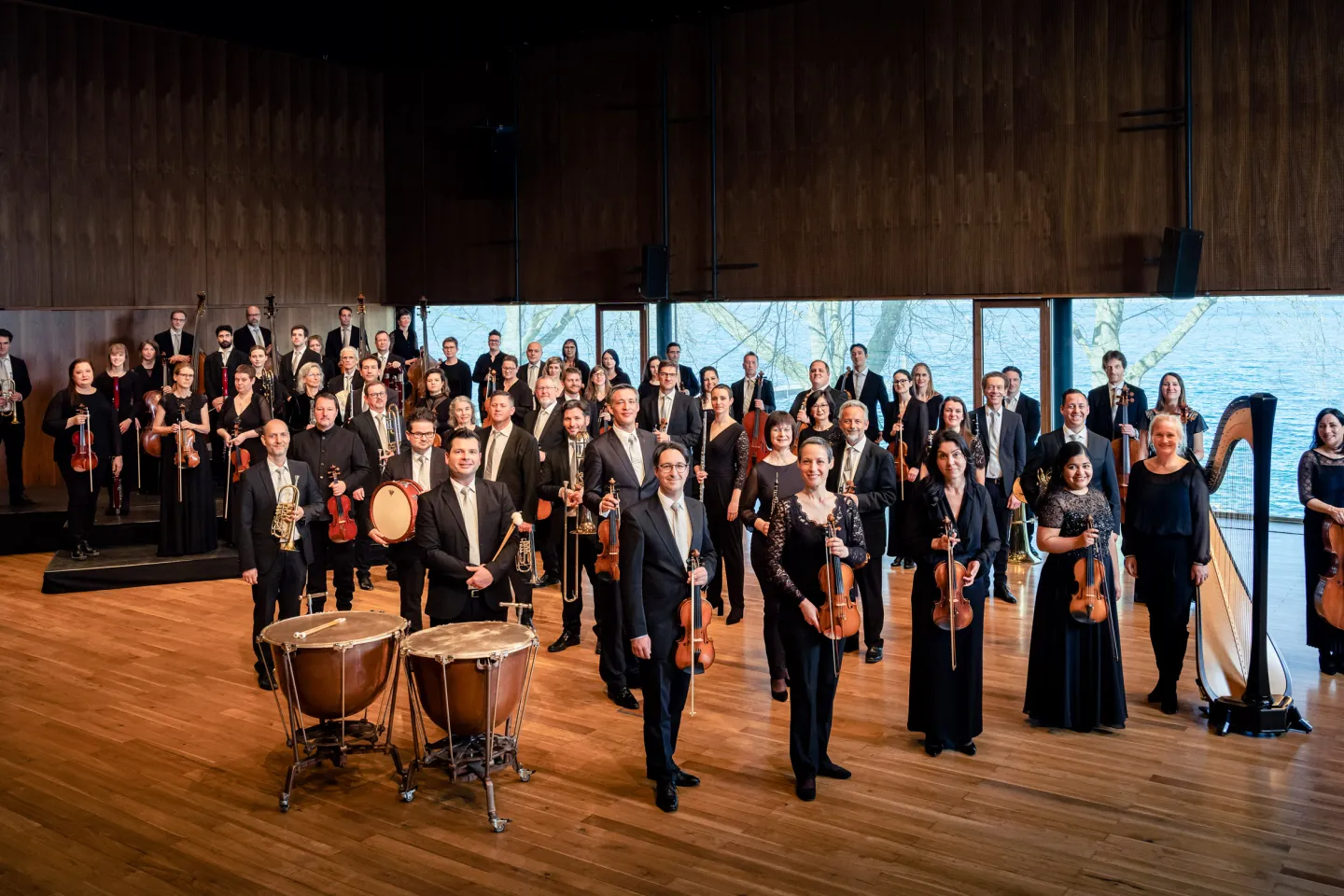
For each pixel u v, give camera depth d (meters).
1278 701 5.44
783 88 11.93
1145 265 10.30
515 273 13.79
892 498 6.47
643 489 6.30
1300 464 6.34
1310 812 4.51
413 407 11.41
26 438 11.91
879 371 12.02
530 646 4.71
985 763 5.06
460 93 14.05
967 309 11.34
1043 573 5.48
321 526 6.74
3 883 4.08
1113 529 5.45
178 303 12.97
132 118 12.59
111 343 12.16
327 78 14.14
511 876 4.09
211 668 6.62
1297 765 4.99
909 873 4.07
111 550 9.44
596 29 12.96
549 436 7.93
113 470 9.95
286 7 13.32
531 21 13.28
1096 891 3.92
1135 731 5.44
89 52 12.25
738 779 4.93
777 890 3.96
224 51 13.25
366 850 4.31
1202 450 7.94
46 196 11.98
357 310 14.53
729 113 12.25
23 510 10.19
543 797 4.77
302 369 9.90
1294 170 9.63
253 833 4.46
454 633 4.79
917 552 5.21
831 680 4.79
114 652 6.97
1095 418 8.70
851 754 5.18
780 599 4.77
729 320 12.87
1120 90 10.32
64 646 7.12
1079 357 11.17
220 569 9.02
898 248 11.43
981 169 10.98
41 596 8.46
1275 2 9.63
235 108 13.37
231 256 13.38
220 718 5.78
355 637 4.74
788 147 11.95
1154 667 6.39
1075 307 11.10
